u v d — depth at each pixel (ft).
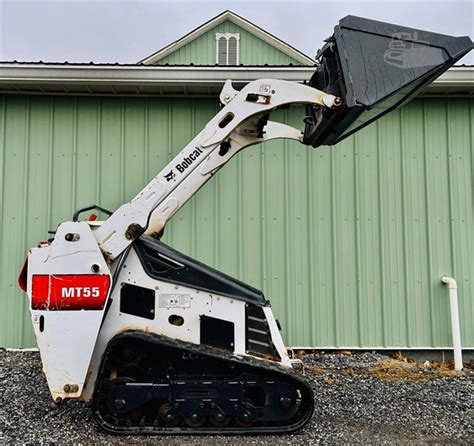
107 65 18.12
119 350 10.89
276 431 10.67
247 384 10.76
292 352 17.57
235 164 19.52
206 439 10.39
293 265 19.30
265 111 11.50
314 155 19.66
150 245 11.44
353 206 19.58
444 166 19.79
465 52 10.62
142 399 10.58
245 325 11.32
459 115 19.94
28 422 11.23
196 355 11.00
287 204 19.47
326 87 11.71
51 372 10.56
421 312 19.24
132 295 11.23
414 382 15.56
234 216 19.38
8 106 19.34
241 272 19.22
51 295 10.74
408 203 19.65
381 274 19.36
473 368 18.19
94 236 11.06
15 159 19.24
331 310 19.20
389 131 19.85
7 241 18.98
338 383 15.14
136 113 19.49
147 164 19.40
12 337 18.61
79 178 19.27
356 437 10.67
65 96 19.42
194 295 11.30
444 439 10.64
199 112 19.56
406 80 10.61
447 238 19.54
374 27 10.91
